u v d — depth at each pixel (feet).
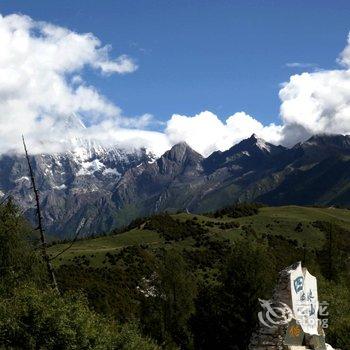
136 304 301.63
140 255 417.69
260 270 189.98
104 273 362.74
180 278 241.96
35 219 133.80
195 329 199.41
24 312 105.19
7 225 124.98
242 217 641.81
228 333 189.88
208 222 571.28
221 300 193.16
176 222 560.20
